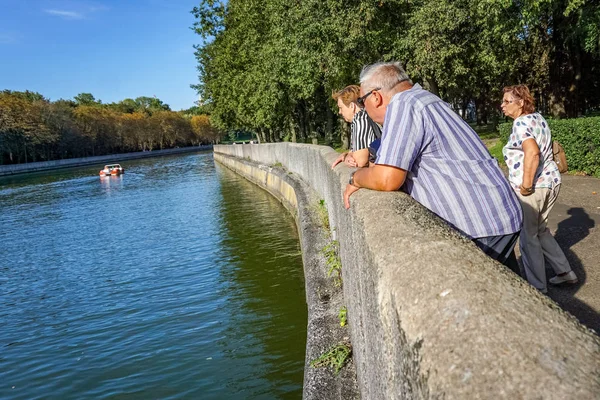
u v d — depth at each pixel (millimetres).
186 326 11047
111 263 17797
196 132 156500
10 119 92688
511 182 4723
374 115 3158
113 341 10836
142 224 25328
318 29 20859
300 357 8844
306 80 24781
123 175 63875
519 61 27781
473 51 22719
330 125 35781
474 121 62438
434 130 2699
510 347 1166
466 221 2713
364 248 2605
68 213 32719
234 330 10414
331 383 4395
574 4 15070
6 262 19781
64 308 13492
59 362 10117
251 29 34438
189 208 28828
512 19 18250
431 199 2768
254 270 14250
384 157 2736
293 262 14328
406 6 21750
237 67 42094
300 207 13633
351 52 21312
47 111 102062
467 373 1135
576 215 7820
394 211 2494
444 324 1345
